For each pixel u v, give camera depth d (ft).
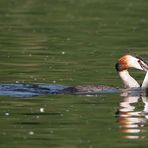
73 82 83.61
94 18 153.07
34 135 59.47
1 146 56.03
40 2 182.91
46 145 56.34
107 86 79.00
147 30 135.33
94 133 60.23
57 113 67.10
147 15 157.58
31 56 104.12
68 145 56.49
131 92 77.66
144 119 65.31
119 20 149.79
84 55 105.81
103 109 69.15
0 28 135.74
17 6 173.58
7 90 76.33
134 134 60.18
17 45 115.34
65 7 173.06
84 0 188.34
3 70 91.61
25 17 153.58
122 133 60.29
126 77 80.48
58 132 60.44
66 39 123.34
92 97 74.54
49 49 111.65
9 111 67.62
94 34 129.90
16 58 102.01
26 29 135.23
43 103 71.00
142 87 79.56
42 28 137.18
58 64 97.19
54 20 149.48
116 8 170.91
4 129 61.26
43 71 91.30
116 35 128.77
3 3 179.22
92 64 97.45
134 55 80.74
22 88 77.41
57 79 85.56
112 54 106.83
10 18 151.12
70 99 73.36
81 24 143.84
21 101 71.92
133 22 146.72
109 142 57.72
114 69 93.45
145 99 74.43
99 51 110.11
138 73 92.89
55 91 76.54
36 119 64.90
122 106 70.64
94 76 88.17
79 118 65.16
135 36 127.34
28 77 86.53
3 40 120.57
